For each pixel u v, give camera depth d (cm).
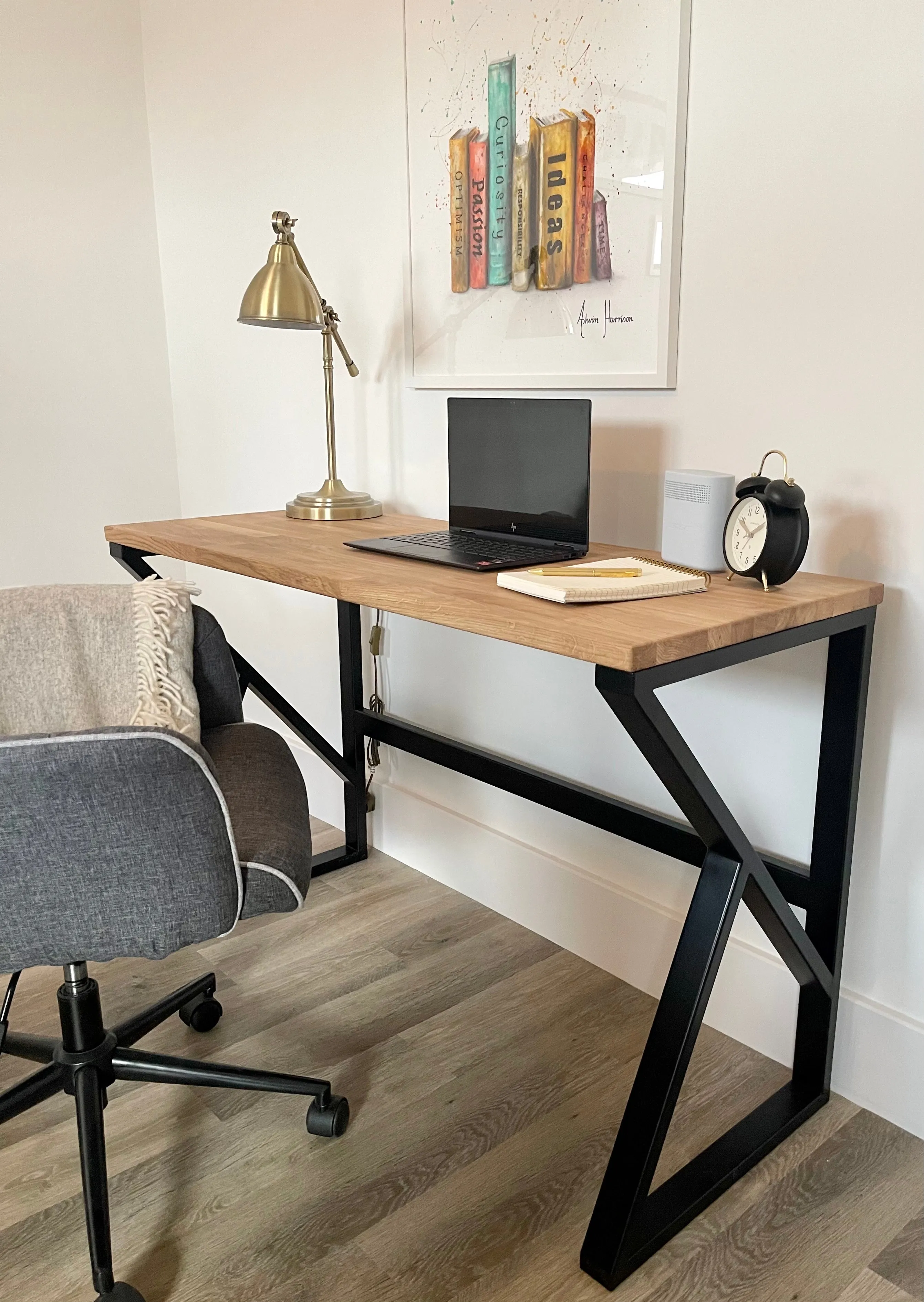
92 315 282
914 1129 153
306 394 248
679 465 167
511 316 190
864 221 138
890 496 142
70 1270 128
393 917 217
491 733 215
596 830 196
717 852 130
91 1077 134
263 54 236
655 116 158
